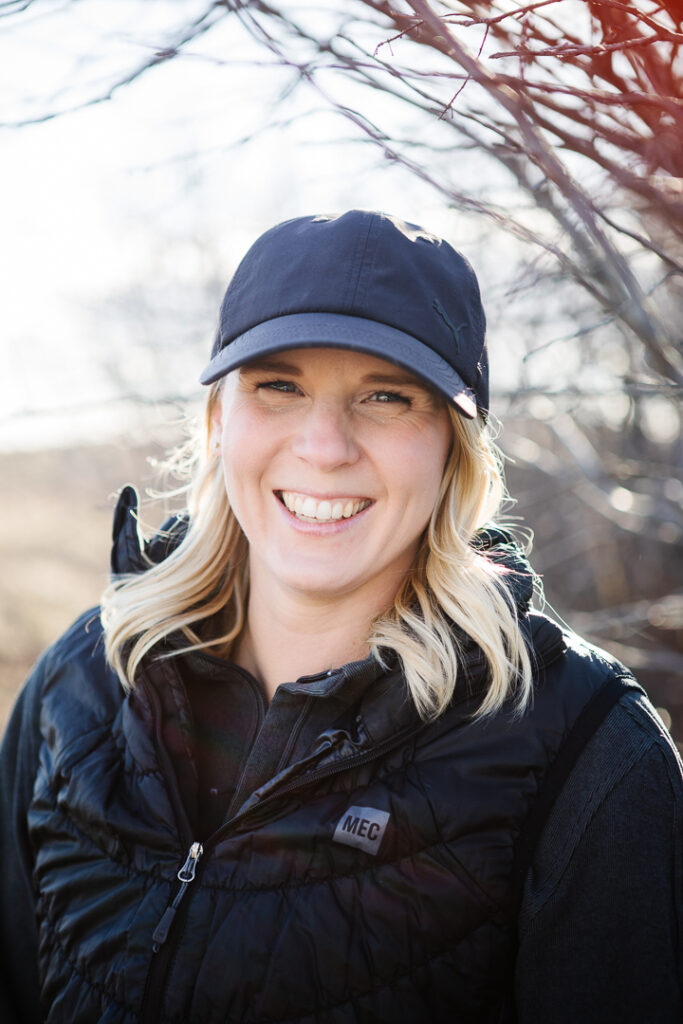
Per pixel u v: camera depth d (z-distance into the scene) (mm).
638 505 3322
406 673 1290
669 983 1207
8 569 8281
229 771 1437
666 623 3053
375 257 1249
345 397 1269
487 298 1735
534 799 1266
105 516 8859
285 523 1336
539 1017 1229
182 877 1297
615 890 1221
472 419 1344
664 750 1277
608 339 2340
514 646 1311
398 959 1240
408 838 1264
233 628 1548
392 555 1334
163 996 1265
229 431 1336
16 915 1562
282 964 1238
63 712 1541
